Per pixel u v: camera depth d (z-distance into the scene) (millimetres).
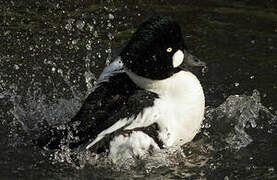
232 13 14562
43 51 13328
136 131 10078
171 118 10305
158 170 10234
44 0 15031
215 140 11109
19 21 14250
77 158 10156
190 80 10586
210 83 12492
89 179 9914
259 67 12820
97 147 10062
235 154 10695
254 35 13766
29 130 11148
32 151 10508
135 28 14016
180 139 10508
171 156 10391
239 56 13133
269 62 12938
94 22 14227
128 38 13695
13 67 12844
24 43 13531
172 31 10258
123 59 10344
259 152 10734
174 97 10453
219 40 13625
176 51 10359
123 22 14234
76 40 13641
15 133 11039
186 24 14172
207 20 14320
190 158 10578
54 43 13570
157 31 10195
